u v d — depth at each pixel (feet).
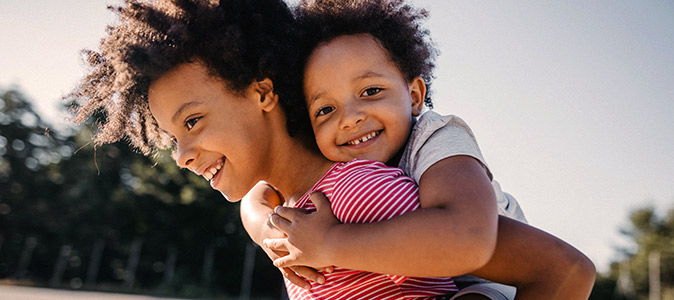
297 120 4.11
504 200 4.18
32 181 114.11
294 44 4.12
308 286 3.55
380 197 3.01
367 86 3.82
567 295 2.84
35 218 112.16
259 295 107.86
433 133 3.40
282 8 4.34
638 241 141.38
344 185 3.22
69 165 114.62
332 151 3.88
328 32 3.95
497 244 2.94
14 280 106.52
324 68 3.88
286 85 4.06
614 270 139.95
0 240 111.55
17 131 117.19
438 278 3.37
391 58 4.00
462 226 2.59
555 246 2.93
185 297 101.50
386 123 3.81
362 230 2.85
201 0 3.97
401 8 4.33
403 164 3.64
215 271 107.76
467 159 3.05
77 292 82.84
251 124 3.96
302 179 4.14
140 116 4.63
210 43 3.85
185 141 3.91
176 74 3.89
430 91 4.86
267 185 5.00
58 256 111.96
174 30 3.84
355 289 3.31
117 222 110.01
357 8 3.94
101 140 4.86
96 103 4.70
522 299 2.89
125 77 3.97
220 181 4.02
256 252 109.40
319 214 3.25
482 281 3.67
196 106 3.85
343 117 3.78
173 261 107.96
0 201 112.78
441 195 2.80
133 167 110.73
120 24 4.26
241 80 3.91
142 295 94.89
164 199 107.96
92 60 4.60
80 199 109.40
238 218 107.96
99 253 112.47
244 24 4.08
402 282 3.22
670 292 133.28
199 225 108.47
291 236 3.25
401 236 2.64
